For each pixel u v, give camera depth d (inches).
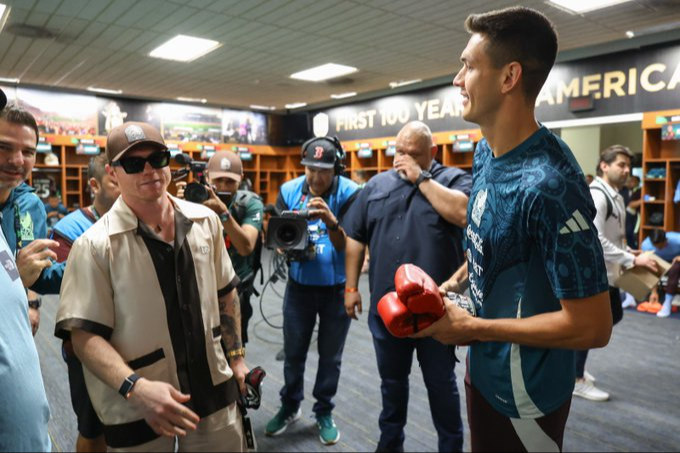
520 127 36.3
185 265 48.5
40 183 334.0
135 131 45.3
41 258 47.6
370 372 124.1
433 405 73.7
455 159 320.5
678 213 221.9
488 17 35.4
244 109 427.2
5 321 30.5
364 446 88.1
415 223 72.6
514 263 37.4
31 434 31.2
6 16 117.9
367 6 147.0
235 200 93.4
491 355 42.0
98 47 179.8
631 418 83.7
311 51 214.1
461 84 38.5
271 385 116.9
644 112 217.9
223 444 50.8
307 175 92.9
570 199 32.5
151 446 46.7
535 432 40.4
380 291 75.2
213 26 162.2
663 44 209.3
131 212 46.9
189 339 48.1
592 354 111.8
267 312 190.2
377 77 287.1
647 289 92.4
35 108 316.2
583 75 238.2
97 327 44.5
